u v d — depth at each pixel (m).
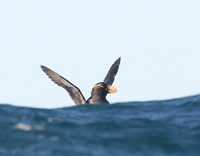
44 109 19.73
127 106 20.83
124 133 16.84
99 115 19.25
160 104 21.17
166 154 15.40
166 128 17.44
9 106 19.64
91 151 15.22
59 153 14.96
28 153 15.03
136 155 15.21
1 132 16.34
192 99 21.55
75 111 19.95
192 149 15.74
